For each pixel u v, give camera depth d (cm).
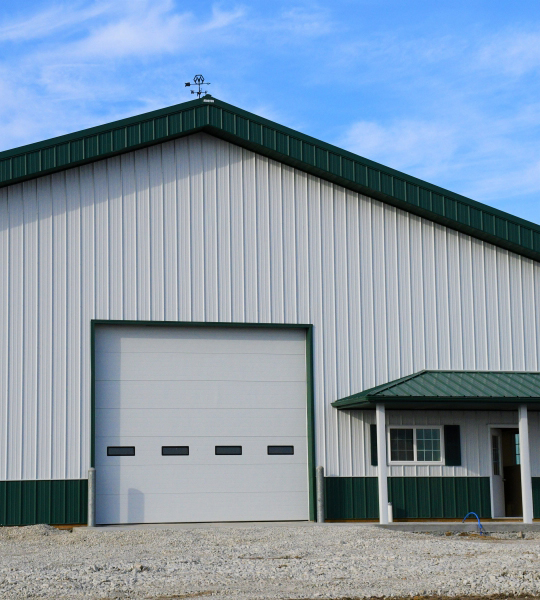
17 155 1911
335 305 2092
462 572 1210
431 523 1917
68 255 1953
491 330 2172
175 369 2009
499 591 1081
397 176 2117
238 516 1991
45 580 1135
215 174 2066
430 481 2077
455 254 2178
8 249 1923
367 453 2059
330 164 2081
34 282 1928
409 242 2155
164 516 1955
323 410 2052
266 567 1257
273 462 2030
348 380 2072
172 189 2034
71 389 1916
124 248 1988
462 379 2053
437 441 2103
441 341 2138
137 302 1978
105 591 1072
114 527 1859
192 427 2000
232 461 2009
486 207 2156
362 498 2038
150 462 1966
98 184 1991
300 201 2105
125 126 1984
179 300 2003
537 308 2211
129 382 1980
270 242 2073
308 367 2058
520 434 1973
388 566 1266
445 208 2133
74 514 1877
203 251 2033
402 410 2095
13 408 1883
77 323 1939
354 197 2138
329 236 2109
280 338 2075
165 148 2044
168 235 2017
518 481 2169
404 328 2120
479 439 2128
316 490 2003
